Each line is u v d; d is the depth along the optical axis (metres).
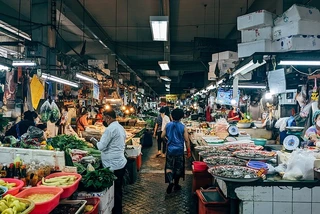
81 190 3.47
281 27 4.12
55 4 7.05
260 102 9.41
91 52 14.04
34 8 6.95
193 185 5.18
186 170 7.52
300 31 3.88
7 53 6.30
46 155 3.37
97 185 3.43
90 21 9.84
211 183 5.08
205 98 17.94
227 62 7.18
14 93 5.95
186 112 23.81
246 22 4.42
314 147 3.94
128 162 6.32
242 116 9.75
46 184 2.91
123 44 14.09
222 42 10.92
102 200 3.46
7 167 3.08
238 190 3.16
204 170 5.07
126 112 13.59
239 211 3.23
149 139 12.27
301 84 5.93
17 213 1.96
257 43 4.32
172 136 5.56
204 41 10.88
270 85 4.53
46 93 6.88
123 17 10.12
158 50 14.00
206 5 8.79
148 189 5.86
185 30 11.58
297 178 3.14
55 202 2.42
